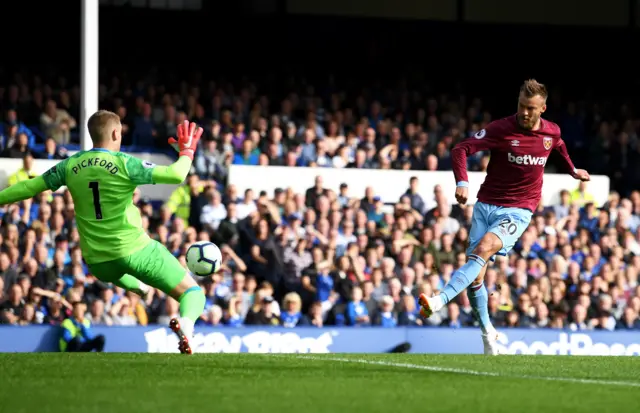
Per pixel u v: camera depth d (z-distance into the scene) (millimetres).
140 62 27250
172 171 8242
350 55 28328
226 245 18516
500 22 29125
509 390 6719
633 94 29484
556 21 29469
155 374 7305
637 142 25031
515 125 9688
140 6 27266
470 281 9500
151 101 23219
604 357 10109
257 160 21484
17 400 5918
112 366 7867
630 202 21875
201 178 20812
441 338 16750
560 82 29359
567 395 6516
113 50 27109
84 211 8328
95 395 6152
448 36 28859
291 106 23547
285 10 28016
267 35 28016
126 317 16531
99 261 8383
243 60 27922
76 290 16422
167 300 16844
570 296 19609
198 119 22781
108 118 8406
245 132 22953
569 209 21547
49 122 21953
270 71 27672
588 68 29578
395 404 5957
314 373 7609
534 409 5875
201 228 19312
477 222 10039
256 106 22906
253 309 17203
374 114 24312
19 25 26578
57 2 26812
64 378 6980
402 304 17922
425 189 21812
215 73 27562
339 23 28312
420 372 7895
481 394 6480
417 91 26953
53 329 15125
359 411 5676
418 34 28688
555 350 17109
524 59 29172
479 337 16891
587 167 24828
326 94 26266
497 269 19109
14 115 21125
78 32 27047
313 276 18219
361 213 19703
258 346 15906
